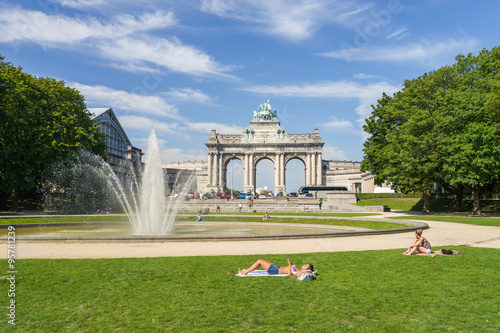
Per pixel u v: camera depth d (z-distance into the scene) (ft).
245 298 39.37
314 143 508.12
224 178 526.57
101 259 61.00
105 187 253.03
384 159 216.13
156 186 128.26
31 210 227.61
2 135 201.87
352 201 268.62
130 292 41.78
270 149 515.91
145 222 123.24
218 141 526.57
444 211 223.92
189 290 42.47
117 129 456.04
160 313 35.14
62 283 45.57
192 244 80.43
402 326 31.63
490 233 101.60
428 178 192.13
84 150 240.12
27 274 49.88
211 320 33.37
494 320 32.73
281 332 30.78
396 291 41.39
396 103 215.92
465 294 40.01
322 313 34.88
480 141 165.99
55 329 31.63
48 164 220.02
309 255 64.44
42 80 231.09
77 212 215.10
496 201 214.90
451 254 63.57
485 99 168.04
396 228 106.73
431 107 201.26
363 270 51.90
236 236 85.30
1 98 196.44
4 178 204.33
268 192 508.12
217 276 48.85
